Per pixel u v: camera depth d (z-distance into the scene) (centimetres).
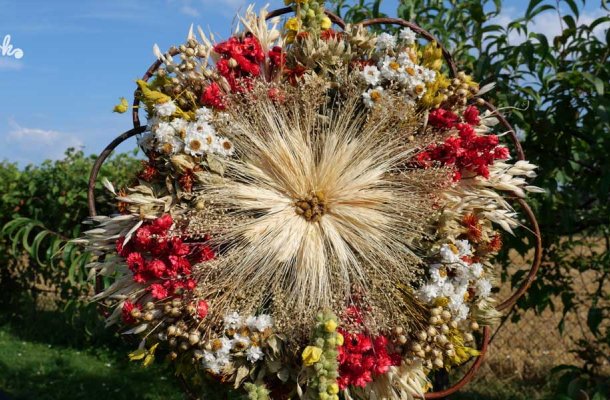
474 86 75
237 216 70
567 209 101
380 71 72
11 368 168
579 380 95
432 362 71
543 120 98
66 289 173
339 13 114
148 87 71
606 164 94
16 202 181
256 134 71
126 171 166
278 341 68
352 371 68
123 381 158
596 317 103
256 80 71
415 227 71
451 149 72
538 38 94
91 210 72
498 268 134
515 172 75
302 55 72
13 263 204
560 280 110
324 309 67
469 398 135
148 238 67
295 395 69
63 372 166
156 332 69
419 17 112
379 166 72
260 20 74
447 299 69
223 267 68
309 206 72
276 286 69
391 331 70
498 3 106
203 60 72
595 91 95
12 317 215
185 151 68
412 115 72
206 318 67
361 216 71
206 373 70
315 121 73
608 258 102
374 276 70
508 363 151
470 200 72
